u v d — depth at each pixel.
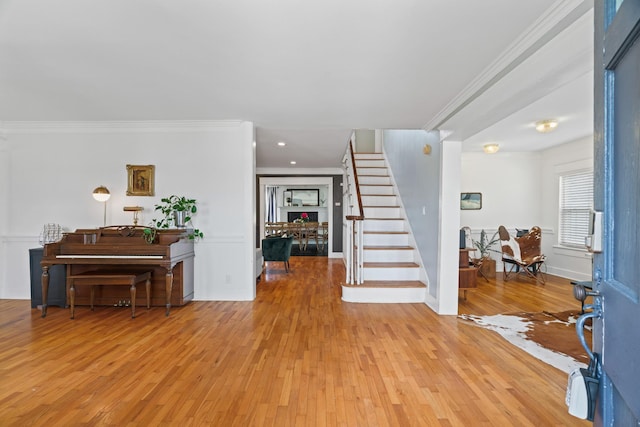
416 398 2.22
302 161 7.45
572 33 1.97
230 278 4.52
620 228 0.82
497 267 6.94
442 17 2.02
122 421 1.95
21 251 4.48
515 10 1.94
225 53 2.49
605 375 0.91
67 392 2.25
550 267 6.62
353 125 4.49
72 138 4.46
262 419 1.99
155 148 4.47
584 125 4.83
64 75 2.90
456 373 2.56
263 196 8.78
